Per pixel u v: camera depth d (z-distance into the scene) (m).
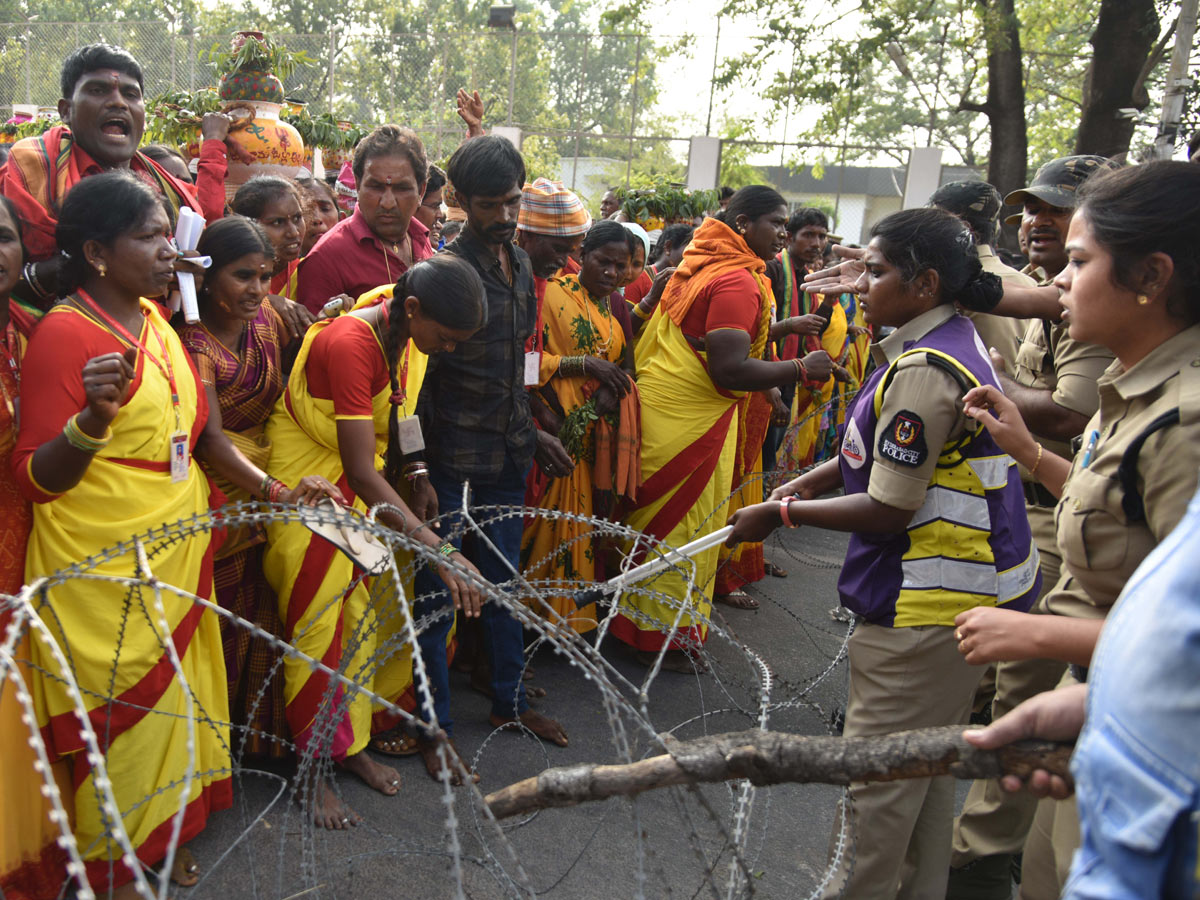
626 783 1.36
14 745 2.05
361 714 2.84
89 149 2.62
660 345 3.96
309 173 4.26
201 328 2.65
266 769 2.93
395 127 3.26
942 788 2.22
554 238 3.55
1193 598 0.84
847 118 18.19
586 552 3.86
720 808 2.91
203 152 3.44
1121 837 0.86
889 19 16.48
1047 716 1.28
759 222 3.87
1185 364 1.53
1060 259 2.98
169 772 2.25
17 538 2.09
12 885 2.05
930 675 2.11
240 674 2.89
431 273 2.53
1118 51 14.36
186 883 2.31
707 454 3.88
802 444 6.05
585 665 1.46
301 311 3.00
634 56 17.84
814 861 2.71
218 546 2.52
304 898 2.31
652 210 7.01
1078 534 1.66
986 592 2.09
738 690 3.85
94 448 1.94
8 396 2.11
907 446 2.02
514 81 17.78
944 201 3.54
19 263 2.09
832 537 6.46
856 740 1.35
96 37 16.78
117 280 2.13
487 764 3.07
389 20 25.39
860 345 6.52
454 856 1.13
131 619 2.12
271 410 2.83
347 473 2.64
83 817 2.16
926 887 2.25
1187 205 1.47
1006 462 2.12
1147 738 0.85
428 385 3.04
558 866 2.56
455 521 3.03
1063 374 2.71
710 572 4.00
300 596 2.66
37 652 2.07
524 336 3.13
